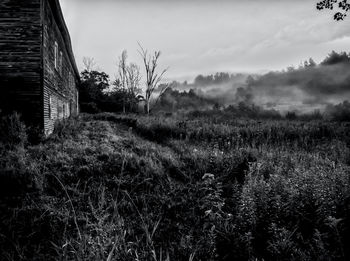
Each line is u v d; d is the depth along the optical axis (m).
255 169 6.04
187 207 5.23
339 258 3.10
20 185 5.62
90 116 24.00
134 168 6.91
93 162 7.02
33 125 9.16
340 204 3.84
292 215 3.96
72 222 4.48
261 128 13.34
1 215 4.64
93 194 5.55
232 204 5.11
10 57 9.15
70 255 3.40
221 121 21.08
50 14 11.01
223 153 8.10
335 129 13.80
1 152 7.18
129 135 12.77
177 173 7.03
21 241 4.00
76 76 28.03
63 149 8.02
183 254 3.60
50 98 10.78
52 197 5.29
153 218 4.84
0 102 9.08
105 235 3.25
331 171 5.07
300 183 4.41
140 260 3.33
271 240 3.61
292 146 10.44
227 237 3.65
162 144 11.33
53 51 11.73
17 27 9.18
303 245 3.52
